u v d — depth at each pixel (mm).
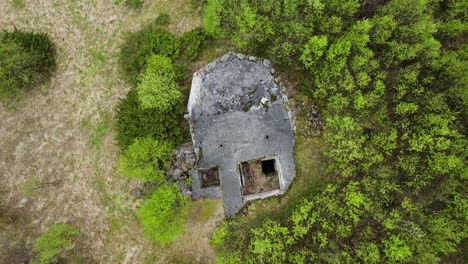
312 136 12750
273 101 12609
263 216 12727
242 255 12125
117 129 13469
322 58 11992
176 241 13312
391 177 11602
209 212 12914
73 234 13703
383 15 11672
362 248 11117
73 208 13977
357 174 11953
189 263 13102
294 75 12766
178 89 13070
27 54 13383
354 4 11258
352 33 11312
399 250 10625
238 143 12664
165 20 13992
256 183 13758
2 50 13109
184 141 13094
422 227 11281
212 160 12734
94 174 14008
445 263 12398
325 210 11820
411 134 11539
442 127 10844
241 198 12773
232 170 12719
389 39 11828
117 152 13953
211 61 13562
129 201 13711
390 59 11570
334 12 11578
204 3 13930
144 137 12492
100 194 13898
